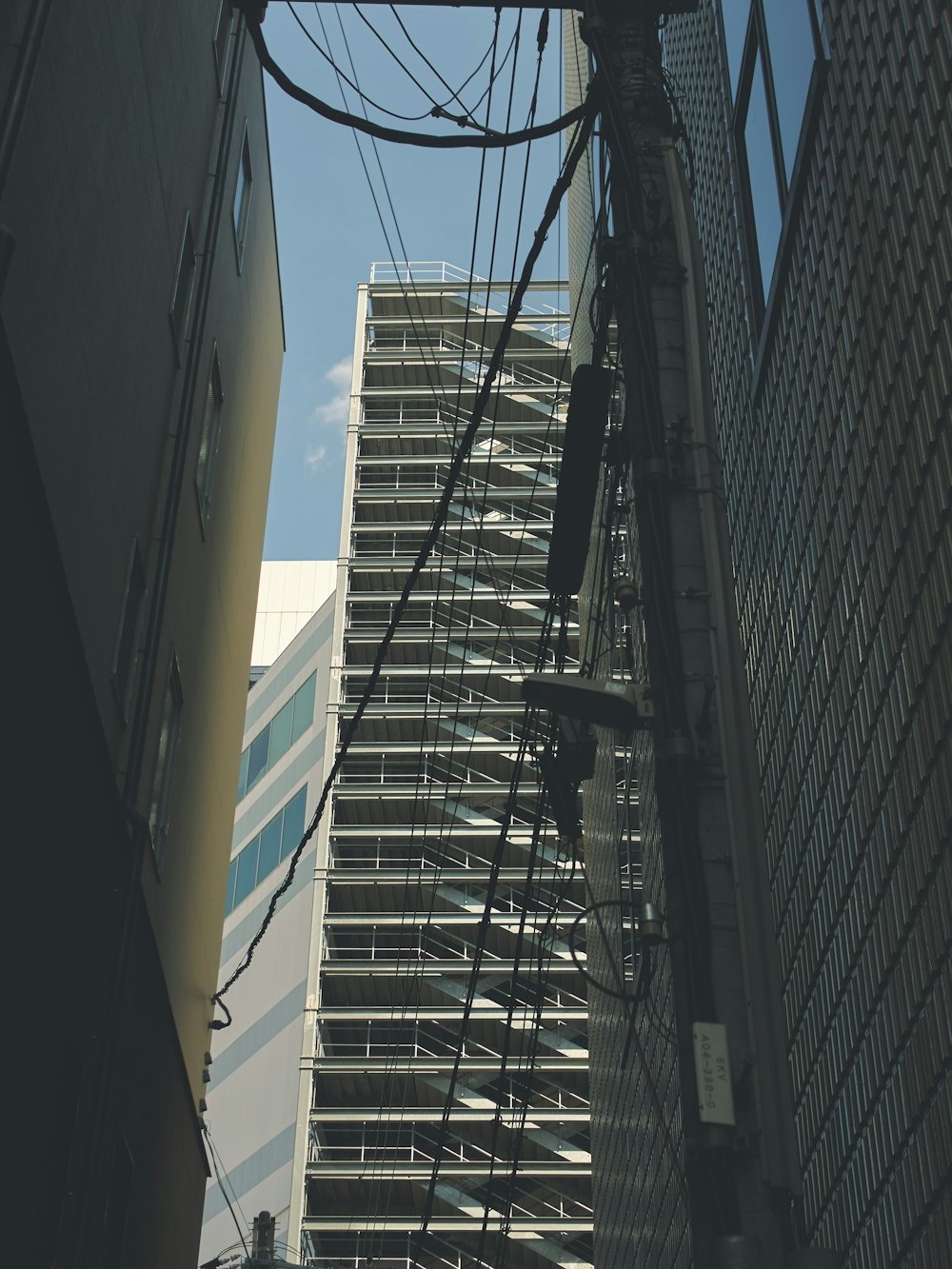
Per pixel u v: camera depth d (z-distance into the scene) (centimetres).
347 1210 4891
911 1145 997
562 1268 4609
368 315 6781
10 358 1250
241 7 1341
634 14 1121
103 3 1587
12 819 1291
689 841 767
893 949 1056
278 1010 5569
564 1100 5128
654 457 889
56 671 1404
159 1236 2081
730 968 736
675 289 963
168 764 2086
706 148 2012
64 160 1434
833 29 1302
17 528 1285
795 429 1416
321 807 1916
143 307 1802
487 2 1359
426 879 5306
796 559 1402
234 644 2714
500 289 6769
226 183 2464
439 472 6362
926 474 1009
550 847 5334
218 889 2617
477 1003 5125
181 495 2142
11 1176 1313
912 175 1055
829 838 1251
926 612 1002
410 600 6006
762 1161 684
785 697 1438
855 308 1202
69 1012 1495
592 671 1517
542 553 6028
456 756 5612
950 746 948
